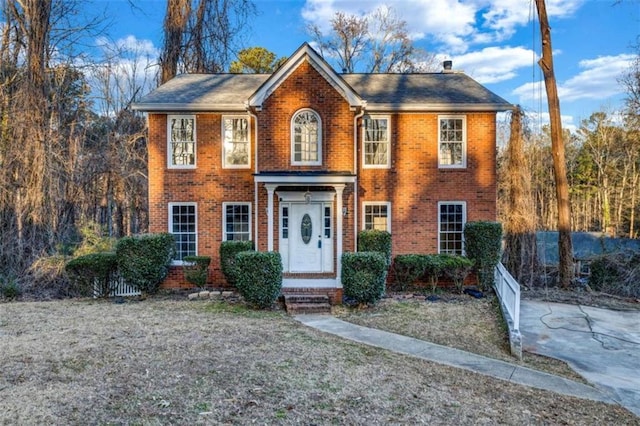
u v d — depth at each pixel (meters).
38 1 17.53
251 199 14.23
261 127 13.15
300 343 8.12
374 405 5.48
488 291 13.43
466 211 14.45
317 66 13.17
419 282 13.98
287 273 13.19
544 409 5.74
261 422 4.85
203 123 14.17
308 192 13.30
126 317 10.06
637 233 27.69
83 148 19.70
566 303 13.12
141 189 23.06
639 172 31.36
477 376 6.89
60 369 6.32
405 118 14.44
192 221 14.23
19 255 14.87
